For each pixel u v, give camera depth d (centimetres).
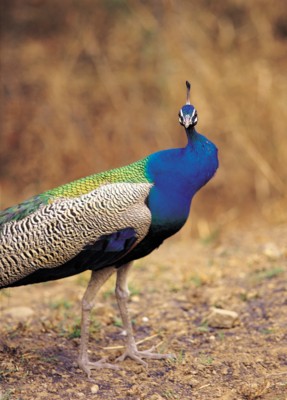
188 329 1325
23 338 1259
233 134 2639
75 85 2831
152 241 1116
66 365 1153
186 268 1725
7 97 2828
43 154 2711
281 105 2678
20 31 2970
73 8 2975
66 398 1038
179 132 2712
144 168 1120
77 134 2734
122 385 1088
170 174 1103
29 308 1491
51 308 1494
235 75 2759
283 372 1104
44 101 2805
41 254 1065
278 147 2608
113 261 1094
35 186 2653
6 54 2916
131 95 2792
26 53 2917
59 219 1072
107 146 2709
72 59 2894
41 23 2986
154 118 2736
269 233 2075
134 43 2881
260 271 1614
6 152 2733
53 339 1266
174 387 1079
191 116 1110
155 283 1612
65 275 1097
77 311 1455
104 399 1037
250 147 2614
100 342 1270
